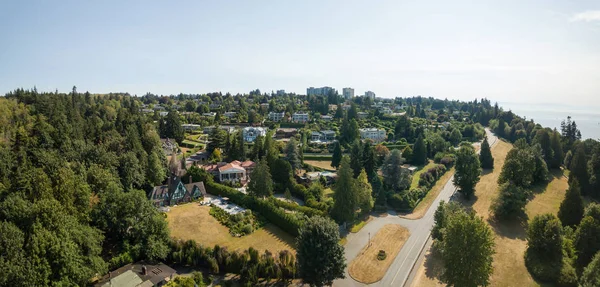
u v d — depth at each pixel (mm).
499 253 57219
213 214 70188
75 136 89062
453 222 43562
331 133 152750
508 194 68688
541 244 52156
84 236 45250
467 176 81938
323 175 94938
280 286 47688
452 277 42406
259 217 69188
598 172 83875
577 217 62531
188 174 88750
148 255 50188
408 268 52688
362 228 67312
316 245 43719
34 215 43156
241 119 185875
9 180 62750
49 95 134000
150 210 54719
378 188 82375
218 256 50812
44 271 38688
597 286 39438
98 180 65312
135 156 80625
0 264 36156
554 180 96812
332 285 48250
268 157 94188
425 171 105125
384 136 160750
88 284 45406
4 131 85562
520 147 97312
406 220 71812
